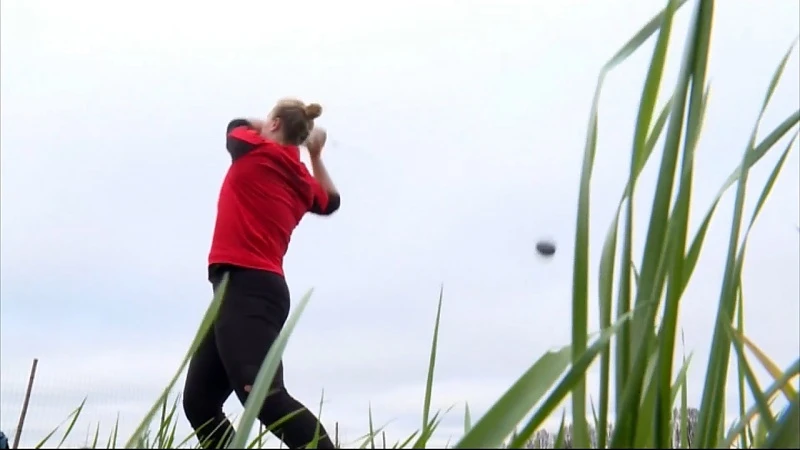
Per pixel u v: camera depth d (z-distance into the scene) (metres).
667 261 0.42
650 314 0.42
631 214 0.46
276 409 1.76
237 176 2.27
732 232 0.49
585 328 0.40
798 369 0.43
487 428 0.37
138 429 0.54
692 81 0.45
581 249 0.42
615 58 0.49
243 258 2.15
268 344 2.08
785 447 0.37
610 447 0.40
